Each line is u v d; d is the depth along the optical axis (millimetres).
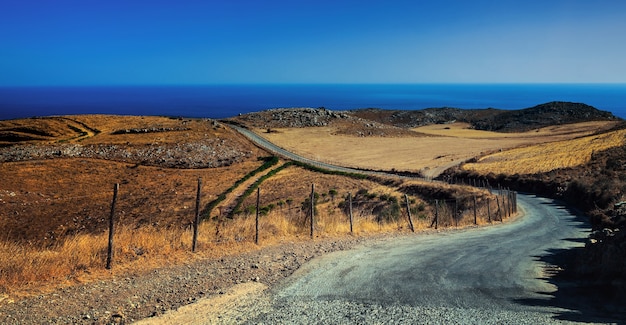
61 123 98688
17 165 60062
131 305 7617
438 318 7730
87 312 7148
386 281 10078
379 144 109000
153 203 46906
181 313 7414
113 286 8484
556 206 41344
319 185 59375
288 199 47125
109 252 9578
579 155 66438
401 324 7352
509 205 35125
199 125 103938
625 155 54250
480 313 8102
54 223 39094
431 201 43375
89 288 8250
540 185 53750
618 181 37750
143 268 9805
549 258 14297
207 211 42812
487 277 11086
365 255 12781
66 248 10320
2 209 42531
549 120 190250
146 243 11516
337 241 14688
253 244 13047
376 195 48812
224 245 12523
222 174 66875
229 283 9266
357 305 8289
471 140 119125
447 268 11820
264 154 88062
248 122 137250
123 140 83500
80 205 45844
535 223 28391
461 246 15602
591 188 39375
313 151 96438
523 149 86000
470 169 68000
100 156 69500
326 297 8711
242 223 15539
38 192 50281
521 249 16156
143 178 61062
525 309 8445
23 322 6570
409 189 52000
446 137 127938
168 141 84625
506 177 59906
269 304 8141
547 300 9148
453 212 33875
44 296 7641
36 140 83250
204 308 7711
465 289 9828
